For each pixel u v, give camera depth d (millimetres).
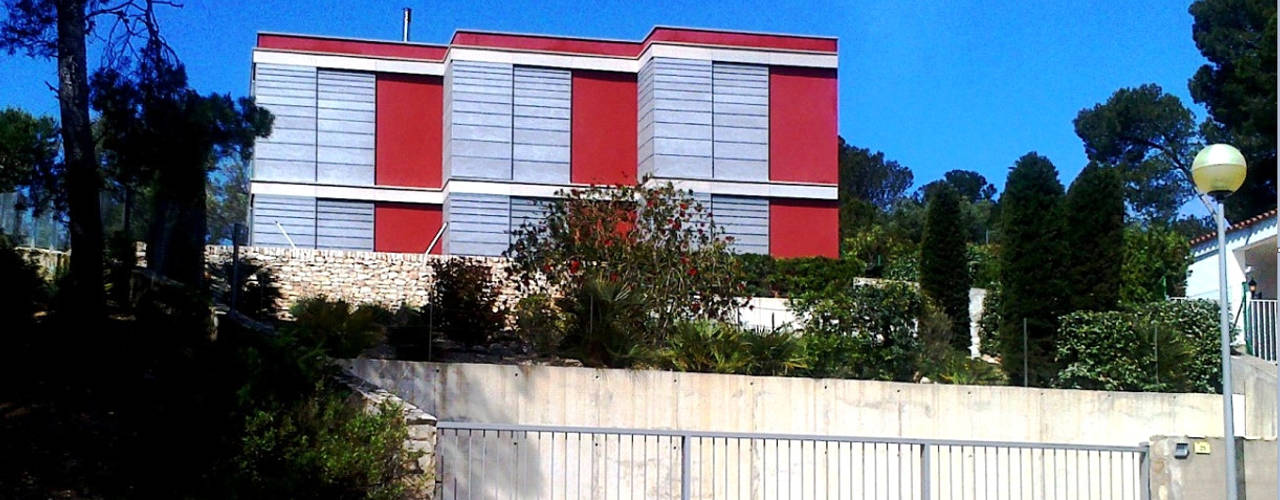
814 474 14008
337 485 12164
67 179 16453
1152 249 26672
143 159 17594
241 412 12555
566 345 18656
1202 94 42625
